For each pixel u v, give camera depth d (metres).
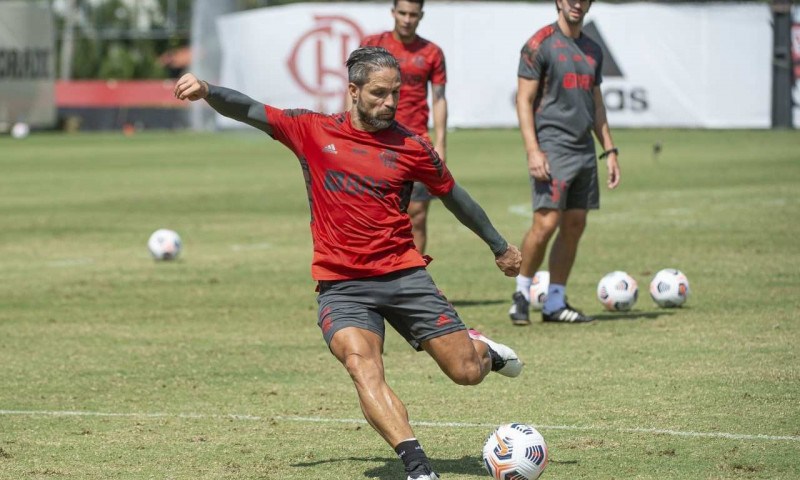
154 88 190.25
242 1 177.25
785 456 21.55
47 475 21.19
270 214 70.75
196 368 30.70
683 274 42.81
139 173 103.25
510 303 40.50
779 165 97.94
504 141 136.75
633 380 28.11
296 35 149.50
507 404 26.12
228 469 21.48
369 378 19.41
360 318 20.22
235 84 154.50
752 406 25.33
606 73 139.50
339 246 20.30
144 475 21.14
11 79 168.12
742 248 52.25
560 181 35.59
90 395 27.72
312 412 25.88
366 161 20.08
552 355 31.41
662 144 125.50
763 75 137.50
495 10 142.75
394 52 39.19
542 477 20.59
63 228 64.50
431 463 21.73
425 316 20.28
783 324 34.84
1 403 26.95
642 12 138.38
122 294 43.22
